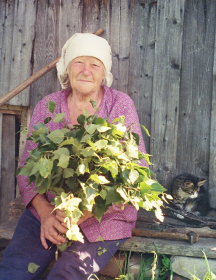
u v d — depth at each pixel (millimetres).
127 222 1892
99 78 1919
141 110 2943
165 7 2832
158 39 2863
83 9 3016
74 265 1640
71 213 1367
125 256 1950
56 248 1780
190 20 2801
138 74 2932
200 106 2812
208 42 2770
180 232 2078
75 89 1948
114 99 1993
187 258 1912
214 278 1739
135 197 1516
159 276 1931
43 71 2865
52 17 3064
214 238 2053
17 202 2623
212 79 2770
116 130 1496
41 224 1730
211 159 2791
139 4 2895
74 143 1468
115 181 1504
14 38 3145
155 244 1925
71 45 1912
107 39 2977
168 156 2885
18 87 2811
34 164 1494
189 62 2816
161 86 2875
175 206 2785
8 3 3145
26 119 3219
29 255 1720
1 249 2406
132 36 2926
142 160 1834
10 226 2260
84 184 1436
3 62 3180
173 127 2865
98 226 1757
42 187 1563
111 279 1897
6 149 3262
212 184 2797
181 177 2814
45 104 2029
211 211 2770
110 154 1432
